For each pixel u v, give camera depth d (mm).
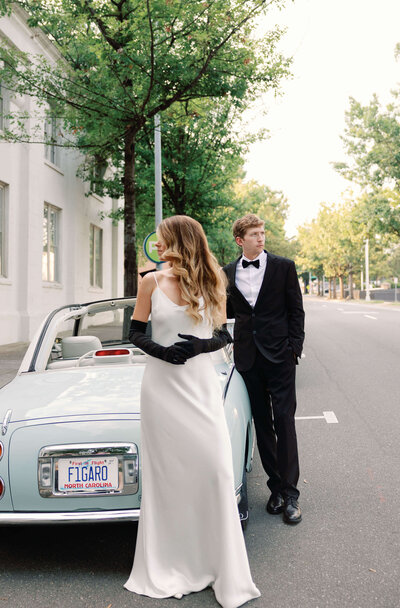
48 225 18109
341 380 8922
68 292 19766
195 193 19391
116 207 25750
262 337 3643
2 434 2791
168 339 2691
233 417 3088
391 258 65938
